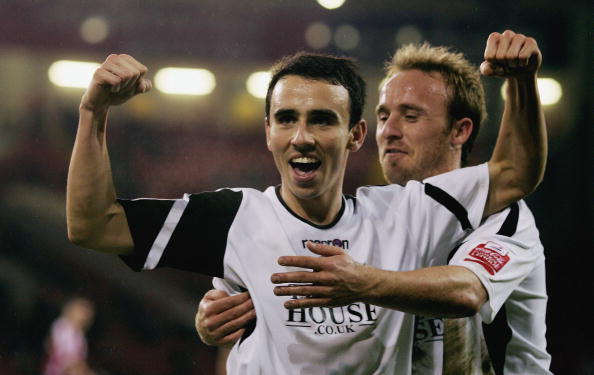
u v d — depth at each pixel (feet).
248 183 166.40
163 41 163.94
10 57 164.86
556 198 158.61
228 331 26.58
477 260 26.86
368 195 29.32
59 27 163.53
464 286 25.50
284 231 27.07
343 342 26.40
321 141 25.82
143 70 24.53
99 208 25.21
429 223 28.40
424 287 24.36
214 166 166.61
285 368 26.27
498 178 29.25
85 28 163.63
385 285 23.70
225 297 27.20
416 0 156.56
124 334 151.02
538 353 31.81
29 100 168.45
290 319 26.30
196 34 164.04
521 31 156.56
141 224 26.18
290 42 162.71
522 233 29.25
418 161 34.45
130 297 155.94
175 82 165.48
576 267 154.10
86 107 24.71
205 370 147.02
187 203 27.02
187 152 166.81
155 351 148.66
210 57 164.45
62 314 154.20
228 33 164.04
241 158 167.43
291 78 26.12
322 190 26.48
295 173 26.23
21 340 150.71
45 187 168.45
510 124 28.91
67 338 117.29
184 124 167.73
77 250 161.17
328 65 26.40
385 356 26.89
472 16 157.17
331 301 23.27
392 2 157.58
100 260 159.63
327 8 160.66
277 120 26.30
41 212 165.58
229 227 27.04
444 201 28.71
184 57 164.35
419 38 160.04
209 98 167.84
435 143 34.45
